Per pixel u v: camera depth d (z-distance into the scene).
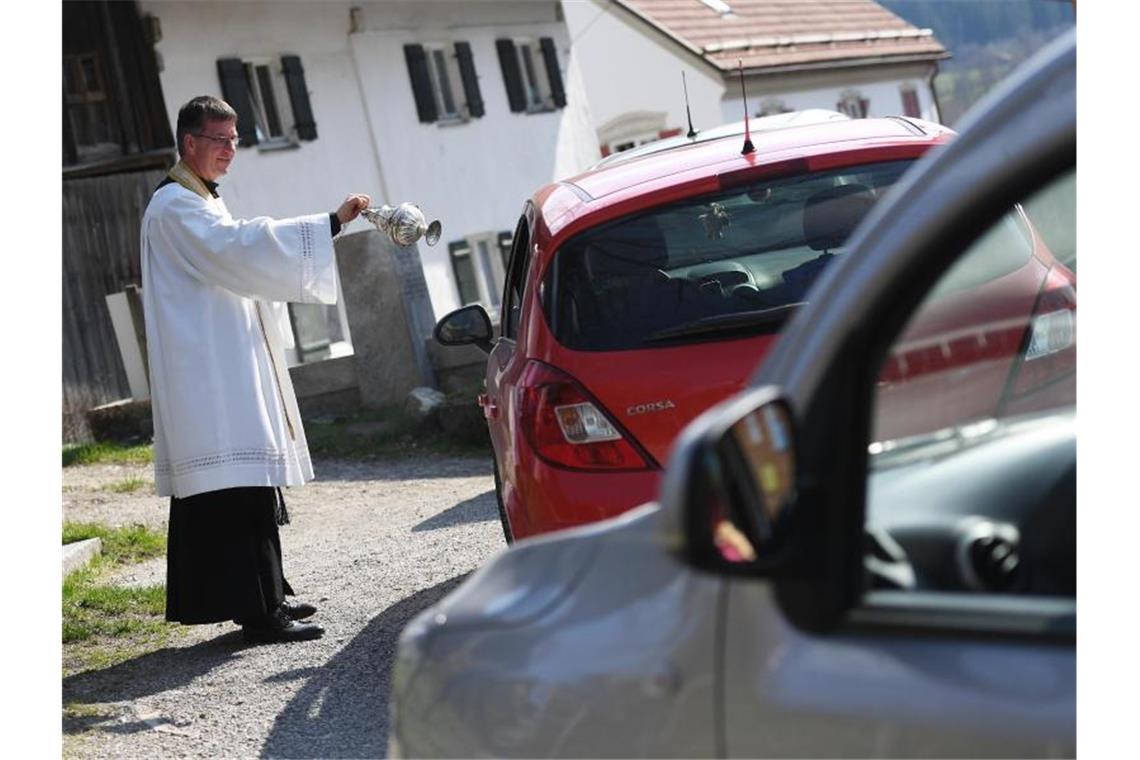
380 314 19.06
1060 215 3.23
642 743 2.76
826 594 2.48
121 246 26.38
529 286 6.46
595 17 46.78
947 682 2.33
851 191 6.29
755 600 2.59
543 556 3.22
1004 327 3.15
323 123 30.80
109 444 18.88
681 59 45.28
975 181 2.42
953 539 2.75
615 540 3.05
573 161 38.25
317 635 8.29
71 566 11.30
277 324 8.38
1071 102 2.35
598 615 2.93
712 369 5.89
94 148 26.58
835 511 2.50
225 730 6.90
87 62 26.69
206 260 7.98
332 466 16.89
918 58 51.41
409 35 33.16
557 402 6.03
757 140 6.81
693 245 6.21
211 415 7.98
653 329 6.04
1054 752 2.21
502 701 3.02
